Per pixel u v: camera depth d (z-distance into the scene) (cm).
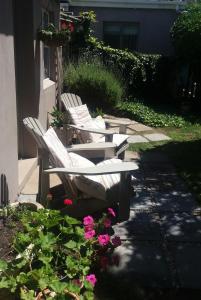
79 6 1425
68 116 670
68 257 289
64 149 457
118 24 1453
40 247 281
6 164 407
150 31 1453
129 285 322
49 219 304
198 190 539
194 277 335
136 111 1065
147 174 604
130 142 793
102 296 308
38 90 606
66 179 415
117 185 430
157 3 1411
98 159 532
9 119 415
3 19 386
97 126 674
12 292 249
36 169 574
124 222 430
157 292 315
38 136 413
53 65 861
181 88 1301
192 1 1359
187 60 1241
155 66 1334
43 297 258
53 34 597
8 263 269
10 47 415
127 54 1280
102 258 326
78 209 419
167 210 469
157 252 372
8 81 407
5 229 323
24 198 466
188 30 1163
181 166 646
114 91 1062
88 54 1216
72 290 259
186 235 407
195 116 1087
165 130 917
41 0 651
